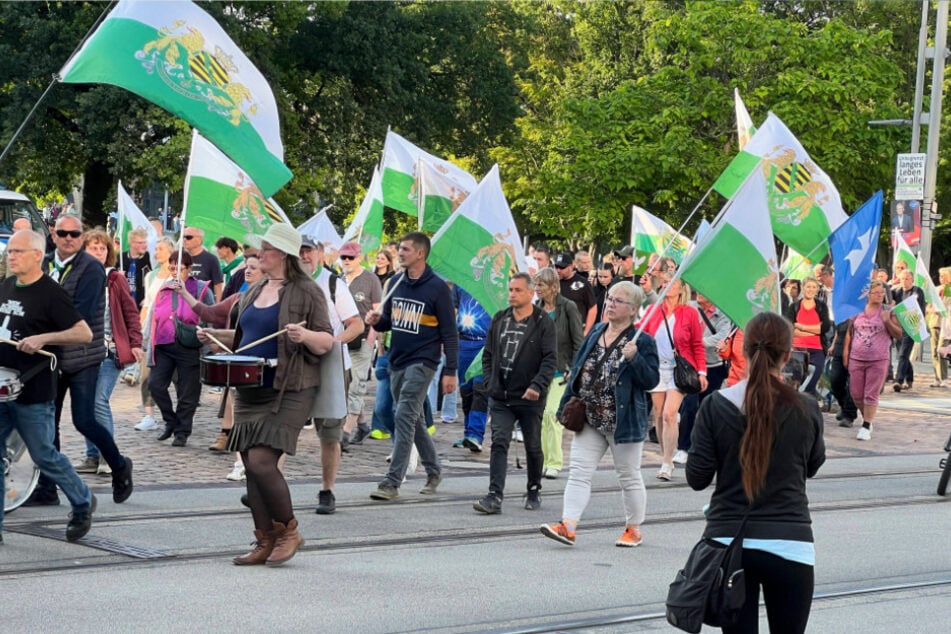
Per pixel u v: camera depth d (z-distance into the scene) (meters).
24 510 10.84
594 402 10.31
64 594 8.11
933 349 28.44
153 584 8.47
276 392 9.03
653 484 14.05
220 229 14.88
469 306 16.86
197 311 12.42
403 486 13.11
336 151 45.03
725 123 43.94
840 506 12.90
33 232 9.20
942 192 55.12
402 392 12.14
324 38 45.06
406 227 51.62
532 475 12.09
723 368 16.55
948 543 11.02
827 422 21.09
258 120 11.55
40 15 38.94
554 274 13.96
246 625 7.56
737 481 5.64
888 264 58.78
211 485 12.46
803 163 16.73
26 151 38.03
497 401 11.88
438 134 49.84
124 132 37.56
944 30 34.81
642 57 56.97
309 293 9.19
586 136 43.94
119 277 11.61
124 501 11.25
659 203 44.81
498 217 14.17
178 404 14.83
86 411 10.60
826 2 55.22
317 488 12.70
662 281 19.28
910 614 8.51
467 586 8.82
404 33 46.28
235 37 38.97
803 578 5.53
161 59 11.16
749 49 42.41
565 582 9.08
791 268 23.41
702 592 5.51
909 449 18.09
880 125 41.91
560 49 64.19
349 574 9.04
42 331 9.19
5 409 9.26
